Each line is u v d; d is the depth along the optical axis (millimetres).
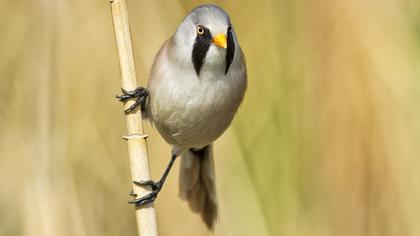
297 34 12445
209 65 9938
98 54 11445
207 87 10031
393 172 11953
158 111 10211
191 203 11328
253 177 11938
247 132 12156
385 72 12039
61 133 10844
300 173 12008
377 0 12211
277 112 12211
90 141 11336
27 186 10672
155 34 11781
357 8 12188
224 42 9766
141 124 9211
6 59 11078
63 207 10680
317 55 12297
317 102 12180
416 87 11992
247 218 11664
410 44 12117
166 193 11828
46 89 10719
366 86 12055
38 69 10789
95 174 11359
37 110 10750
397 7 12195
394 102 12008
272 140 12094
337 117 12102
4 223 10883
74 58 11266
